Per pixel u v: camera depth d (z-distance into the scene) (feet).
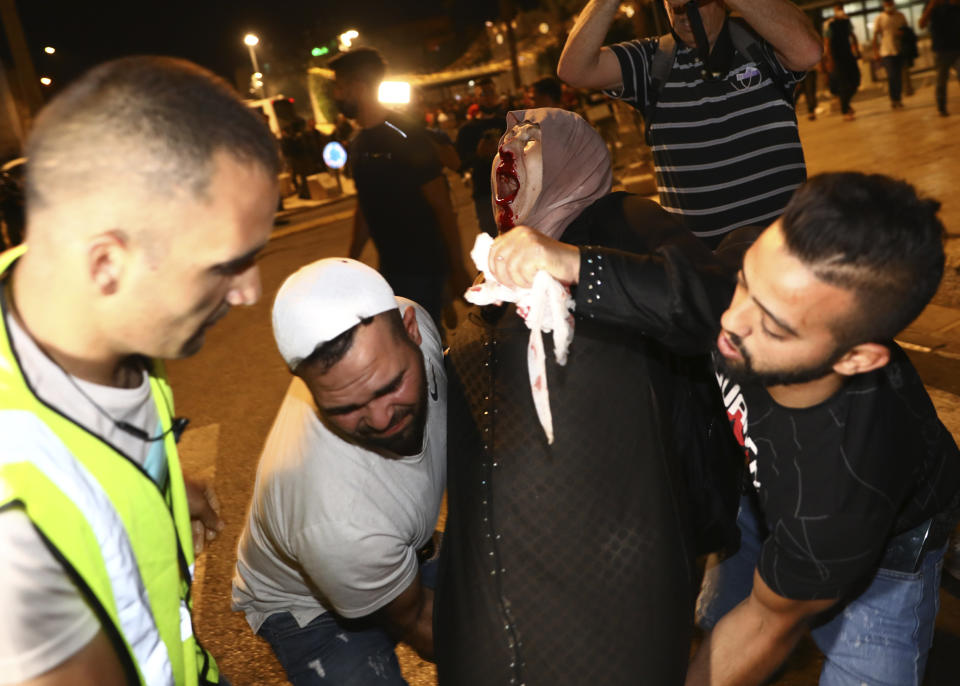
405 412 5.31
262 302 26.00
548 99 19.49
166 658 4.09
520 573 5.24
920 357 12.85
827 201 3.84
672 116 8.63
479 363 5.66
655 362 5.53
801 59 7.98
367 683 6.46
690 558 5.41
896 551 5.59
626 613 5.15
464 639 5.37
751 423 4.90
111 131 3.24
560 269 4.79
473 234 29.17
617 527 5.21
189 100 3.36
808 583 4.92
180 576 4.58
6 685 3.17
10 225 38.27
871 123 36.91
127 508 3.78
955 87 43.80
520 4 83.15
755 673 5.54
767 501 4.95
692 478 5.94
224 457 14.83
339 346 4.99
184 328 3.67
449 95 114.32
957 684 7.66
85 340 3.59
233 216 3.48
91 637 3.44
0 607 3.11
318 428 5.71
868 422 4.58
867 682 5.90
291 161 63.52
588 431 5.26
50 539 3.29
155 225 3.32
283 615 6.66
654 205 5.75
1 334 3.49
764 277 4.01
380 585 5.80
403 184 12.89
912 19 67.31
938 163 24.70
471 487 5.46
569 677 5.16
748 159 8.48
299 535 5.66
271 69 114.11
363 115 12.91
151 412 4.26
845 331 4.00
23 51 63.10
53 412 3.52
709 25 8.23
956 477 5.41
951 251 16.48
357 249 14.64
